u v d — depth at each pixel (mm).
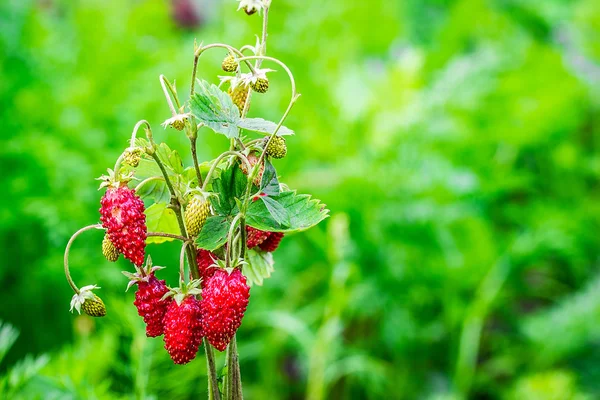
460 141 1182
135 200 445
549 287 1290
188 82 1058
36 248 971
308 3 1354
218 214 459
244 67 553
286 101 1095
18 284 964
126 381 666
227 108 454
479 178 1146
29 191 918
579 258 1192
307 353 901
